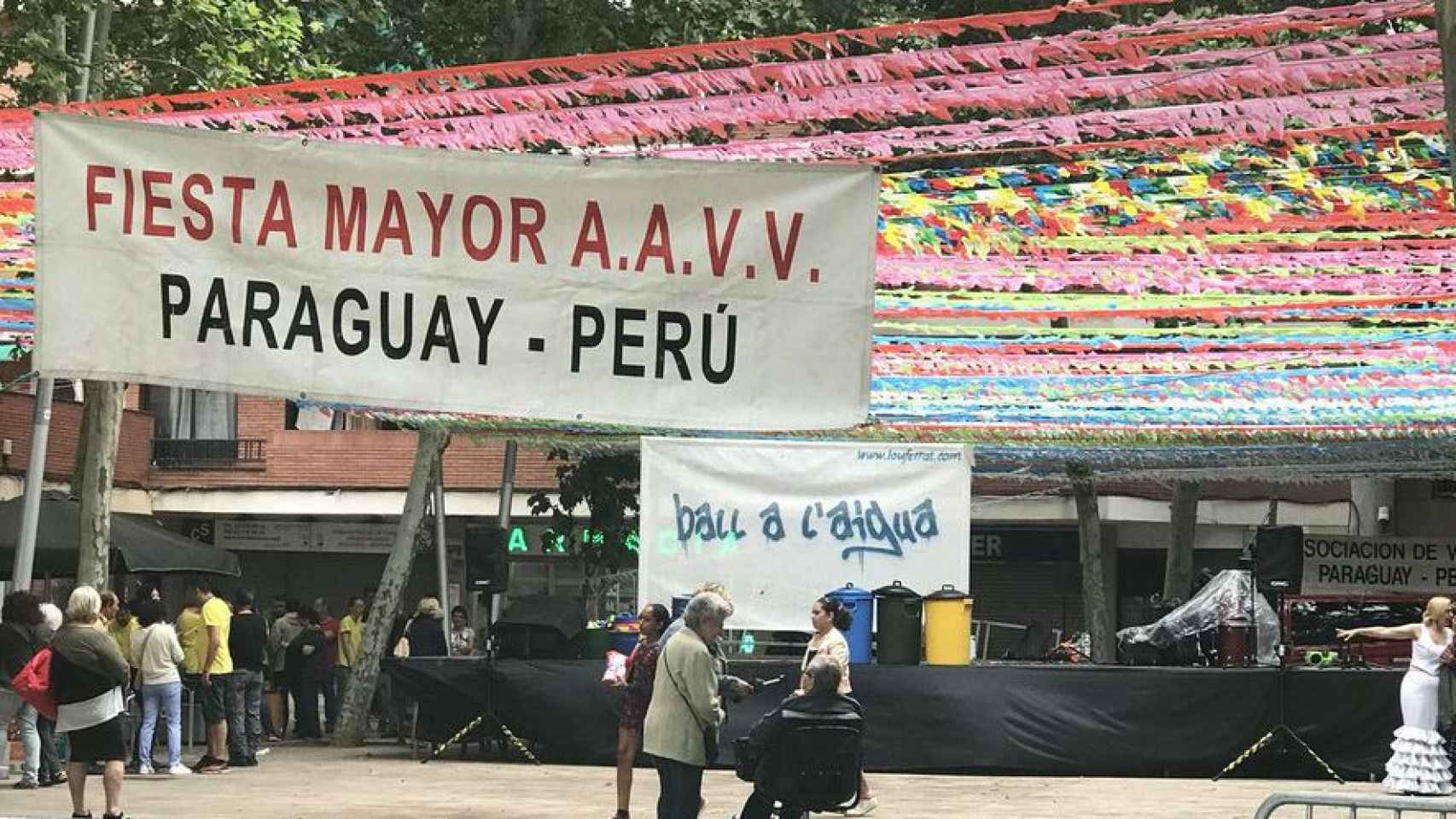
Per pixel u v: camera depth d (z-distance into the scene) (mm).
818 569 20234
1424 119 9914
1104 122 9711
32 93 18500
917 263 14039
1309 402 20375
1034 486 34344
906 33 8719
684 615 12562
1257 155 11070
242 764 20797
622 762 15258
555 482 35031
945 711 19750
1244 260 13570
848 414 8969
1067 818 16281
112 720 14328
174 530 37531
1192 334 17656
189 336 8891
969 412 21516
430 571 37500
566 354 8977
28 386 30531
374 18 25312
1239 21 8539
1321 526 33688
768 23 24484
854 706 12438
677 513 20219
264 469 35750
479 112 9977
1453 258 13281
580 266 8992
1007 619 35844
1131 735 19688
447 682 21109
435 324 8977
